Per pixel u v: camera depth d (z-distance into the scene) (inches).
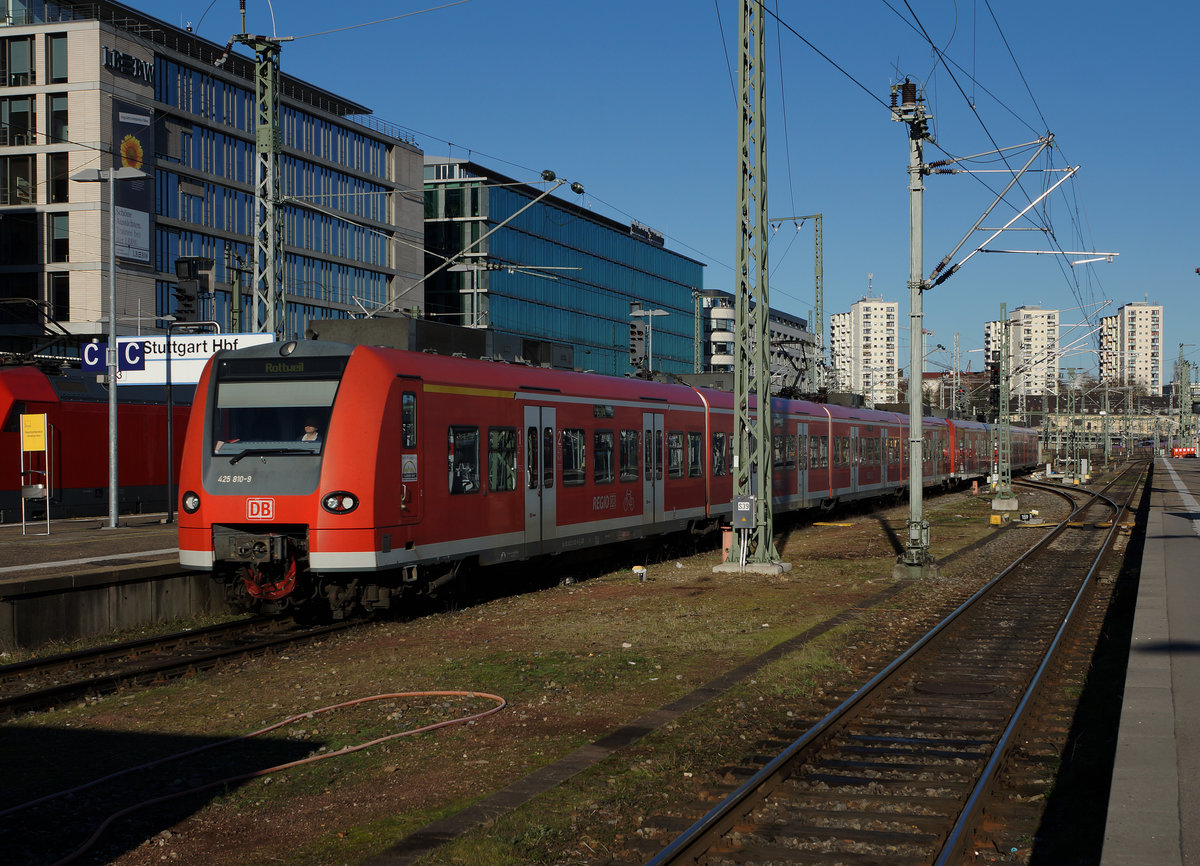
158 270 2292.1
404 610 680.4
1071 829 278.5
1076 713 409.1
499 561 696.4
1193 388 4416.8
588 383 816.3
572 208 3393.2
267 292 1004.6
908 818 286.2
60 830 291.7
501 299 3019.2
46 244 2176.4
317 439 586.6
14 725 405.7
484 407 681.6
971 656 524.4
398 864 254.8
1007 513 1531.7
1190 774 275.1
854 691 440.1
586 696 430.0
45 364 1166.3
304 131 2655.0
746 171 826.2
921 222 836.0
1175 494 1878.7
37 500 1109.1
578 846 267.3
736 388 844.0
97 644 578.2
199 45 2438.5
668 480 935.0
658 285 3909.9
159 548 770.2
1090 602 713.6
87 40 2154.3
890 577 820.0
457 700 428.5
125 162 2203.5
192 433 608.1
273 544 585.3
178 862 267.3
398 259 2942.9
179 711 421.7
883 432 1633.9
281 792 317.7
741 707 405.7
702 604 681.0
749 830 276.2
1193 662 413.4
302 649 551.8
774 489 1184.2
